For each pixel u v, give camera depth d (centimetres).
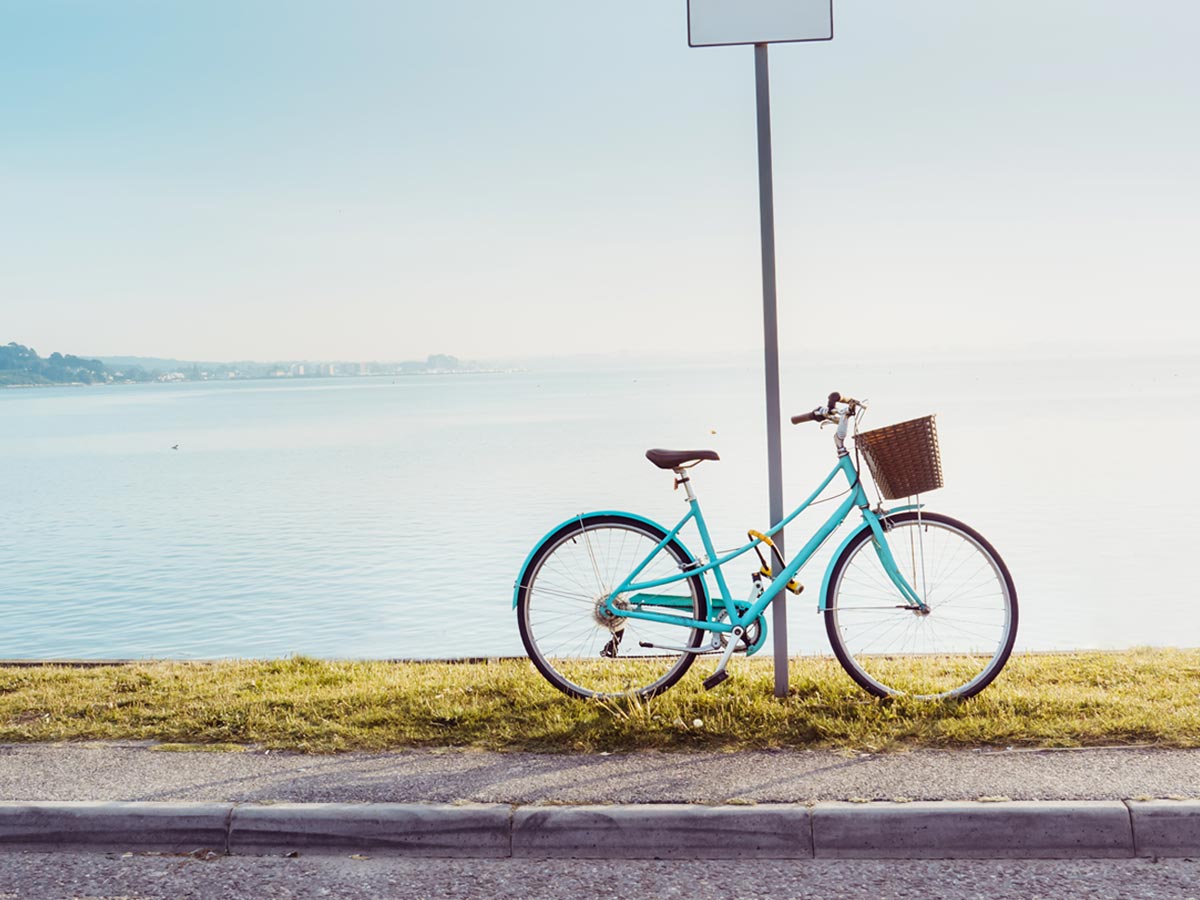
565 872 398
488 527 2452
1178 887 372
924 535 567
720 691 571
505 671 644
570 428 7012
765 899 371
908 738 496
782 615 566
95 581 1961
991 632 809
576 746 496
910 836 405
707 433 5984
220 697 599
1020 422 6056
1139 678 598
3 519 2964
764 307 571
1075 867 391
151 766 483
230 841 423
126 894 385
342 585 1834
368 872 402
